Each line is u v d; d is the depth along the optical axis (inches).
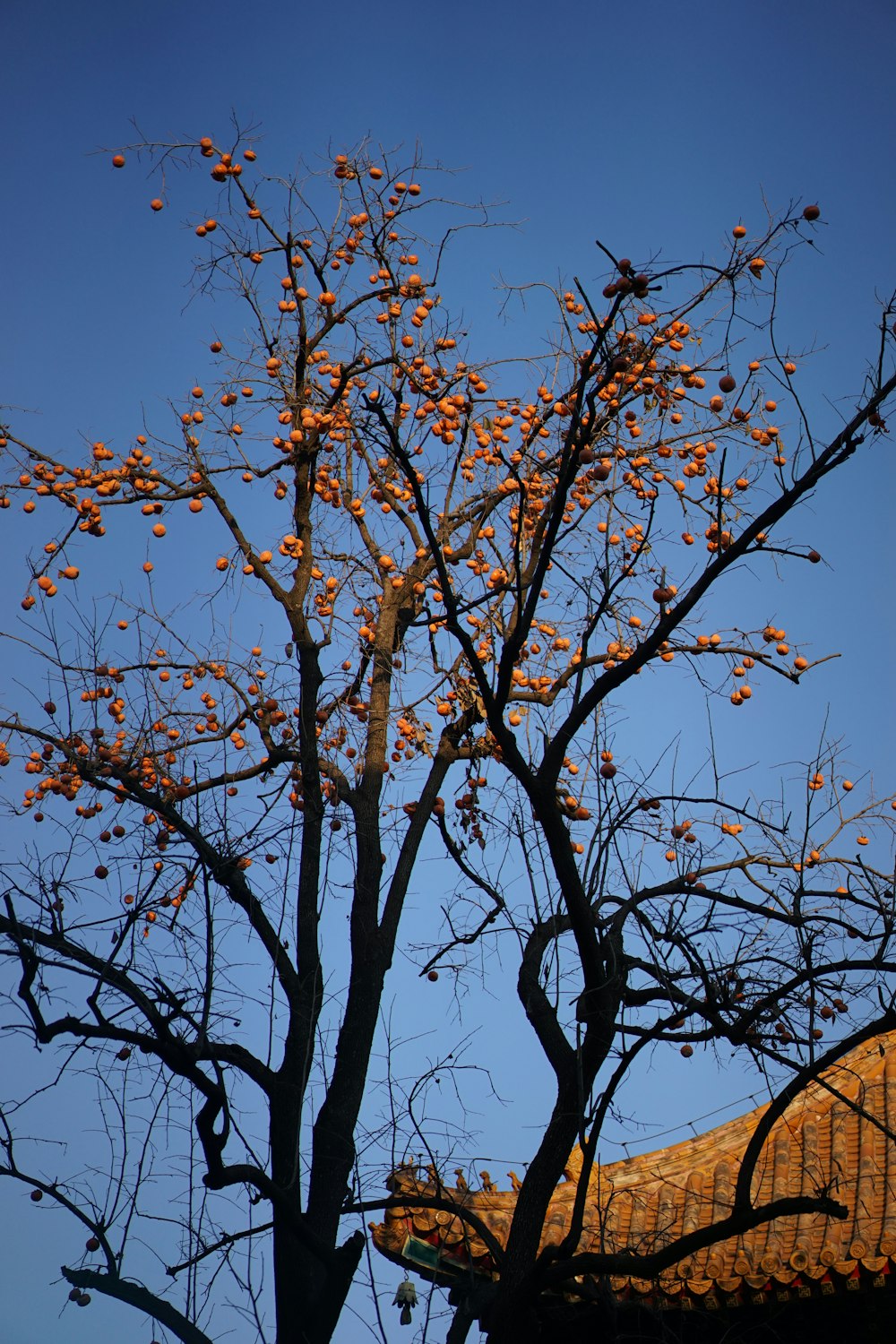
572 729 260.2
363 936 343.0
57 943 273.1
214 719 367.6
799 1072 247.4
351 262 362.0
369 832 355.9
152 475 364.8
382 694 376.8
